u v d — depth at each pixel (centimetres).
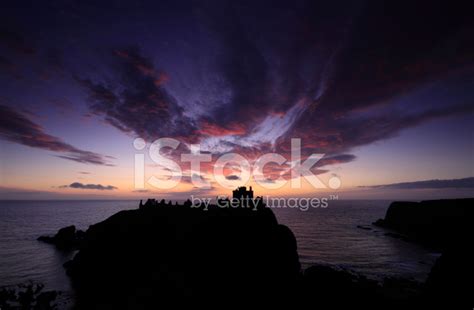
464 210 11006
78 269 5544
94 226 6488
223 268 4425
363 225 16800
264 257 4753
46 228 13975
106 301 3997
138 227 5875
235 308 3569
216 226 5272
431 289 3095
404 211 14975
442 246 9662
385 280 5275
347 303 3894
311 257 7750
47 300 4038
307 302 3928
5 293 4184
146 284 4112
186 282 4000
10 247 8750
